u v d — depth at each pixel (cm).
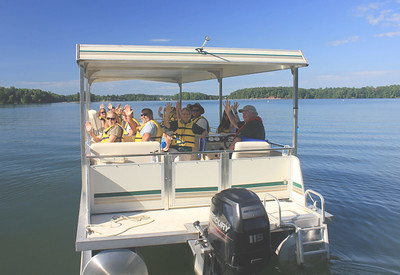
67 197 721
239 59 384
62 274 409
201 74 716
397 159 1119
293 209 408
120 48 350
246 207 296
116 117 439
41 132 1992
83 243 312
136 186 384
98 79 769
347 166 1003
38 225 569
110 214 380
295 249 362
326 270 375
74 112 4159
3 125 2450
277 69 477
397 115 3356
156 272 397
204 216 379
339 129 2116
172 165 391
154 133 455
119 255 314
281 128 2147
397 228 523
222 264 302
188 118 477
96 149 378
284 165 434
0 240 508
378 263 411
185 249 457
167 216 377
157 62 360
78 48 339
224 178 408
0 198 714
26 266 429
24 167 1002
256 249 296
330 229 520
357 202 652
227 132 631
